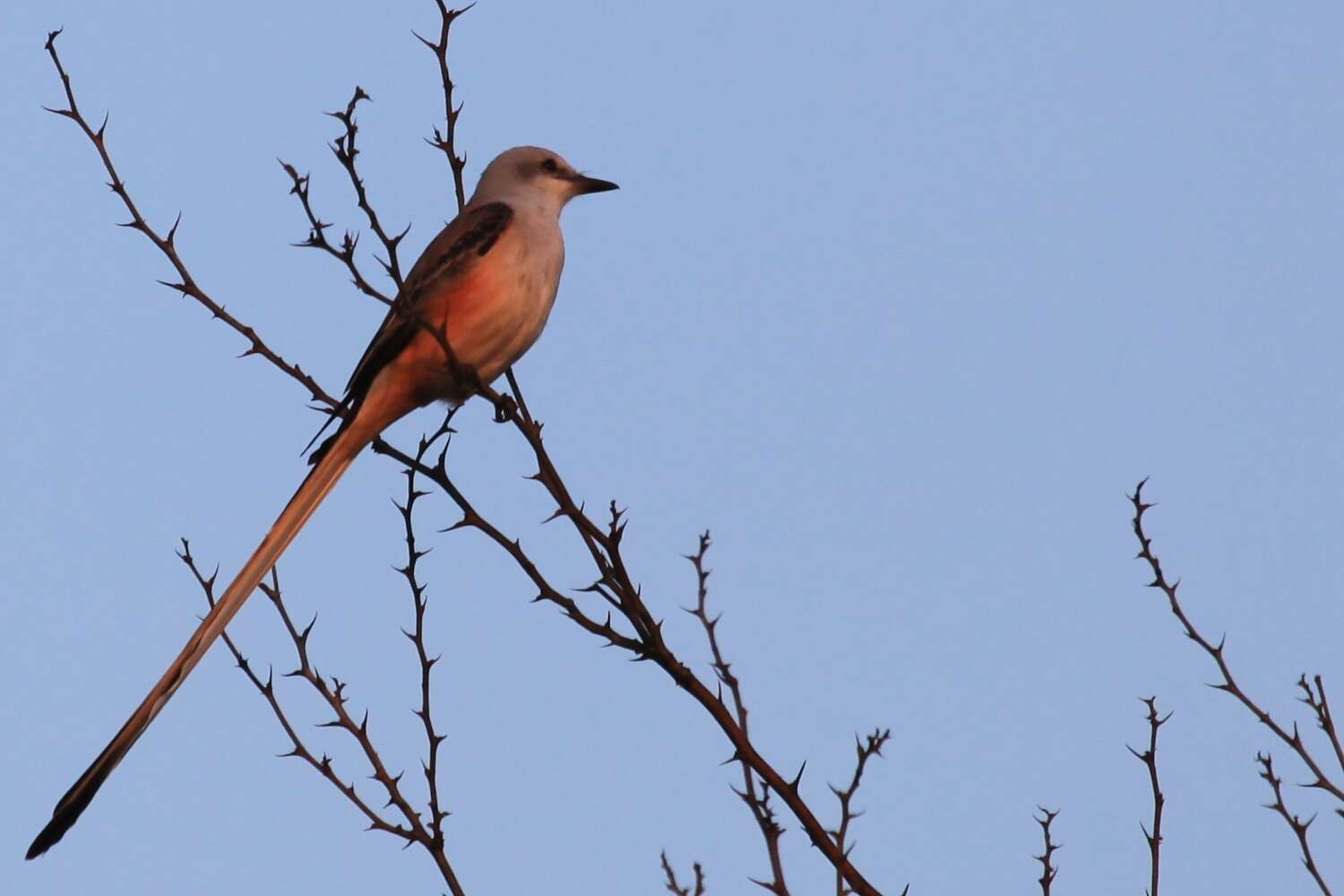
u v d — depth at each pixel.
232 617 9.41
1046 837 7.48
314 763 8.08
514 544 8.65
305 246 8.25
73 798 8.27
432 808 7.97
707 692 8.23
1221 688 8.09
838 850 6.99
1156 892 7.45
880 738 7.12
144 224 8.84
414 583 8.48
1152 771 7.70
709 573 8.27
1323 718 7.90
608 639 8.38
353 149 8.30
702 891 7.36
